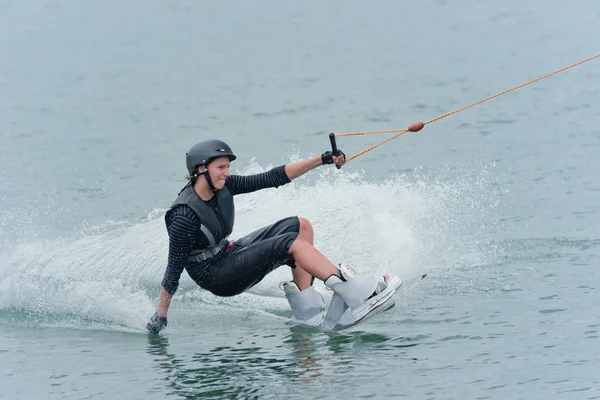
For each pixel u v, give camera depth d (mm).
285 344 24641
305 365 22719
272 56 92000
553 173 43938
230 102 70500
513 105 61781
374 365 22375
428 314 26219
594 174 43344
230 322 27203
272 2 131250
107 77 84500
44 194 45125
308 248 25594
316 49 94250
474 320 25344
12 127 63531
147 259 31719
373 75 78438
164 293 26094
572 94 63781
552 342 23172
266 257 25656
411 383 21062
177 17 124062
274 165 51250
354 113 64062
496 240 33281
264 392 21016
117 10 131500
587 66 73688
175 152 55281
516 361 22062
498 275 29453
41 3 138125
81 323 27547
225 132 60750
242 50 96750
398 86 72938
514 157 47844
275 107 67812
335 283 25203
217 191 25641
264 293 30281
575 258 30797
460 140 52938
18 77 85500
